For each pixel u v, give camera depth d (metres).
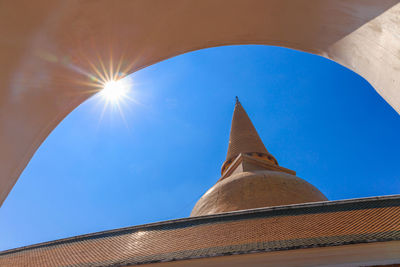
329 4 3.47
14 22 2.73
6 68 2.87
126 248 12.70
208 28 4.31
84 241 14.46
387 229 9.96
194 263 10.50
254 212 13.13
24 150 3.40
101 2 3.19
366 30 3.30
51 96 3.51
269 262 9.97
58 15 2.98
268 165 25.67
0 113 3.00
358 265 9.48
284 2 3.86
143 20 3.69
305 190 21.75
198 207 22.17
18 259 14.48
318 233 10.66
